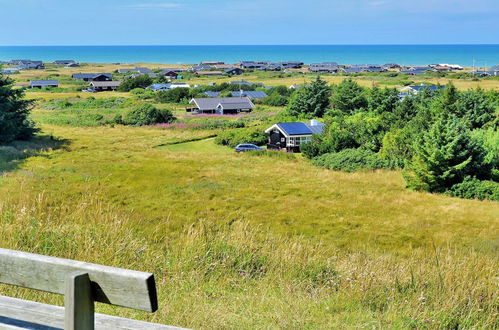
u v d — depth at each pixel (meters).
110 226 8.82
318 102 81.19
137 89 138.38
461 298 6.79
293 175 42.31
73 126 73.12
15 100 54.44
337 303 6.68
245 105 99.50
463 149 37.34
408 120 58.59
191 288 6.84
